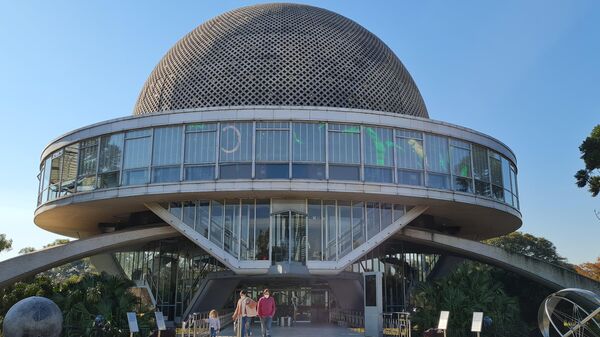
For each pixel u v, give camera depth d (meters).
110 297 17.31
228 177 20.89
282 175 20.83
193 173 21.17
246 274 21.78
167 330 16.48
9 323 9.13
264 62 24.62
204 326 20.70
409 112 27.20
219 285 25.06
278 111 21.47
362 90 25.27
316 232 21.80
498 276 27.66
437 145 23.08
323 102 24.20
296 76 24.42
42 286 20.73
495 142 25.50
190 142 21.53
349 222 22.23
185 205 22.44
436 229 29.38
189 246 26.11
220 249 21.59
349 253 21.80
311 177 20.91
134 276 27.34
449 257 28.86
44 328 9.23
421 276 27.62
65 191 23.86
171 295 25.78
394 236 24.44
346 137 21.61
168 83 26.11
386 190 21.36
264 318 15.18
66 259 22.47
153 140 21.92
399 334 18.17
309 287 28.44
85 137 23.41
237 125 21.41
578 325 15.27
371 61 26.45
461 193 23.05
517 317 20.09
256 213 21.89
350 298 25.09
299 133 21.36
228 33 26.19
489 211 25.30
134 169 21.89
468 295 18.66
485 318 17.75
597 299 14.69
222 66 24.94
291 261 21.36
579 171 23.52
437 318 18.00
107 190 22.09
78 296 16.97
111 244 23.17
